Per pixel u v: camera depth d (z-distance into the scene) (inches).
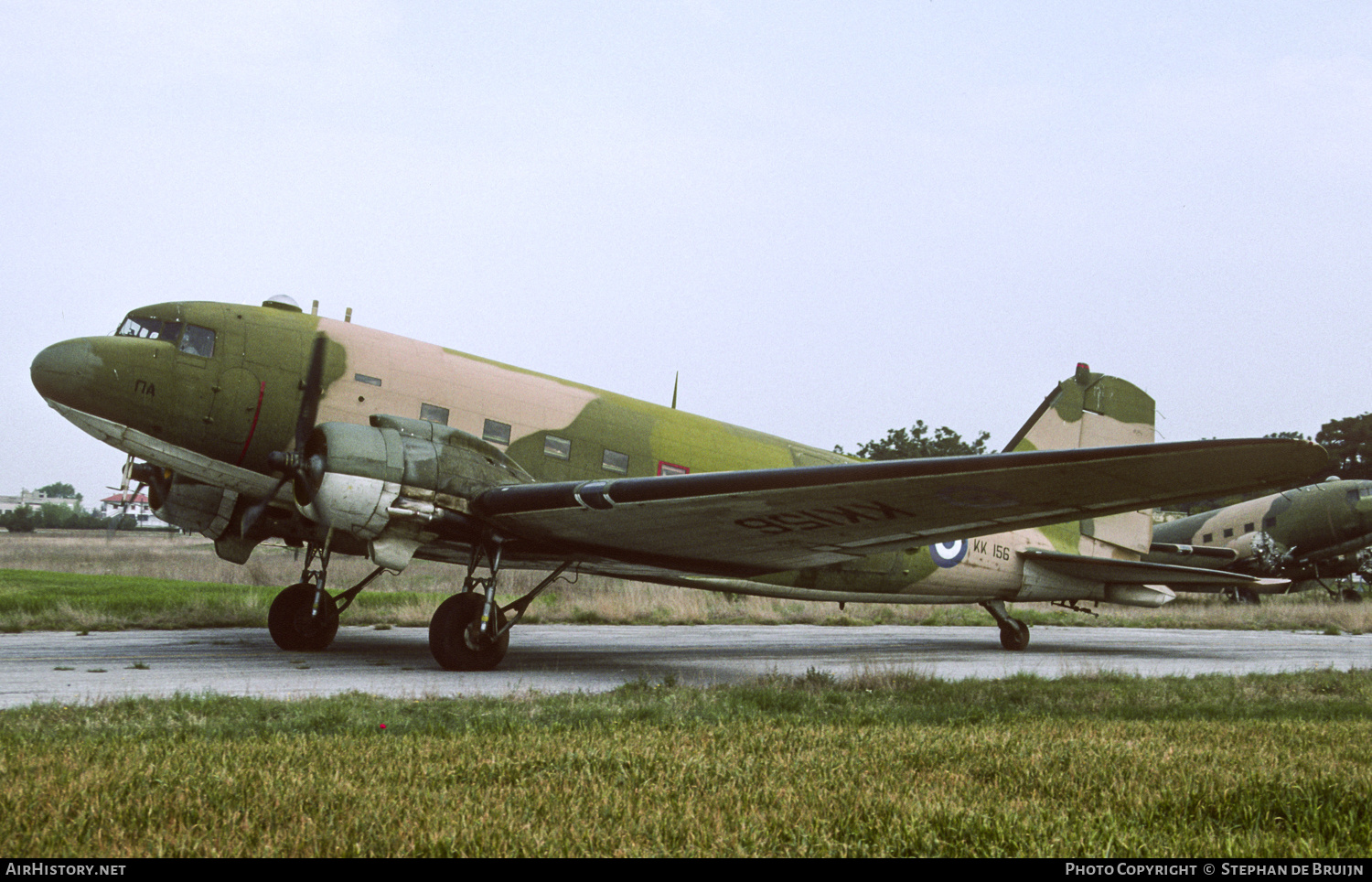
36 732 210.2
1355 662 571.5
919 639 731.4
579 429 510.3
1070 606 722.8
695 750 206.2
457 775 177.0
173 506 477.4
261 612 615.5
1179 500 316.5
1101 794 173.8
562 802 159.6
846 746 219.9
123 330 428.5
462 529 392.8
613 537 408.2
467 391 479.8
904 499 342.0
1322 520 1256.2
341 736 215.6
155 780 163.8
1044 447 736.3
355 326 473.1
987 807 161.8
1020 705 321.1
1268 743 236.5
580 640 598.2
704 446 558.3
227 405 424.5
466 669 393.1
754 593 571.5
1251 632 962.1
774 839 143.9
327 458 369.7
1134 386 778.8
